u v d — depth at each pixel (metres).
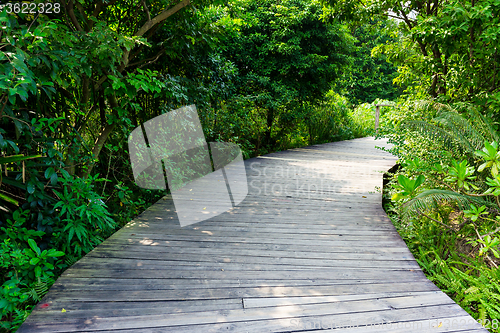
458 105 3.82
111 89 2.64
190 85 4.45
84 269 2.19
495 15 3.61
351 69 9.48
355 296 1.92
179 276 2.13
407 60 4.88
